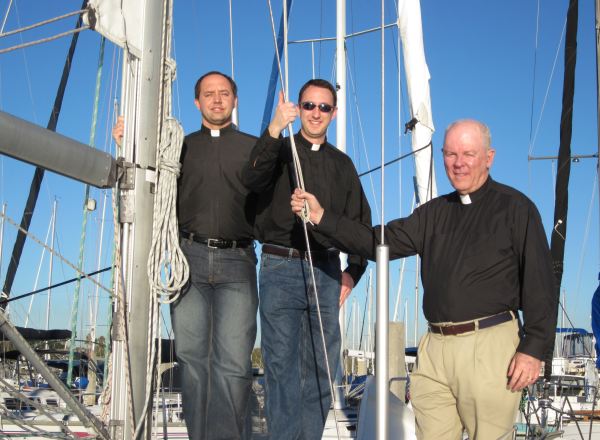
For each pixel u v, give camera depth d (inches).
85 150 113.9
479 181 135.3
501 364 129.2
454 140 134.2
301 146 157.0
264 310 151.6
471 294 131.0
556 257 273.0
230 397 138.5
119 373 120.6
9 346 271.9
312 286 152.9
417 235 140.1
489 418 130.0
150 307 125.2
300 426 149.7
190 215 143.0
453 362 131.8
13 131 101.7
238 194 143.9
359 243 137.0
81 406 114.7
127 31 126.2
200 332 139.3
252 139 150.0
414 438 172.4
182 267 131.3
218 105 147.3
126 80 127.9
